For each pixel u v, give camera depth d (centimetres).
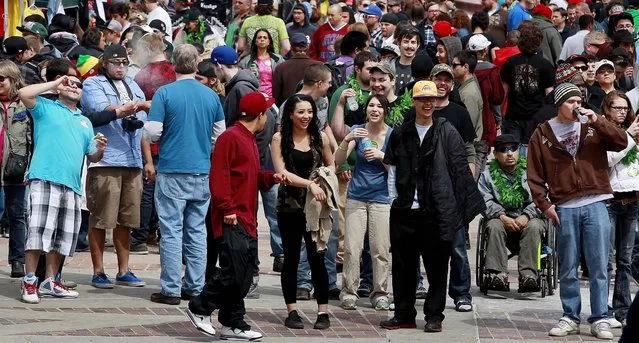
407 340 2080
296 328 2141
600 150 2116
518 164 2462
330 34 3600
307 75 2416
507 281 2445
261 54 3219
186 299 2341
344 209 2550
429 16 3803
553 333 2128
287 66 2917
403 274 2156
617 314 2227
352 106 2434
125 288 2453
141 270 2638
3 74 2456
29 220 2277
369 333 2125
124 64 2434
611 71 2714
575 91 2100
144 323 2148
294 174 2134
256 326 2153
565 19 4281
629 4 4088
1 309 2228
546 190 2148
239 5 3856
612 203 2195
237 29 3853
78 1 3866
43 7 3753
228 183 2009
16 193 2508
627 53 2950
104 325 2122
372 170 2273
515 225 2434
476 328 2181
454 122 2317
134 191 2444
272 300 2375
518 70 3014
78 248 2834
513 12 4134
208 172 2314
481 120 2761
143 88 2706
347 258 2297
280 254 2617
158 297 2319
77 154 2303
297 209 2123
